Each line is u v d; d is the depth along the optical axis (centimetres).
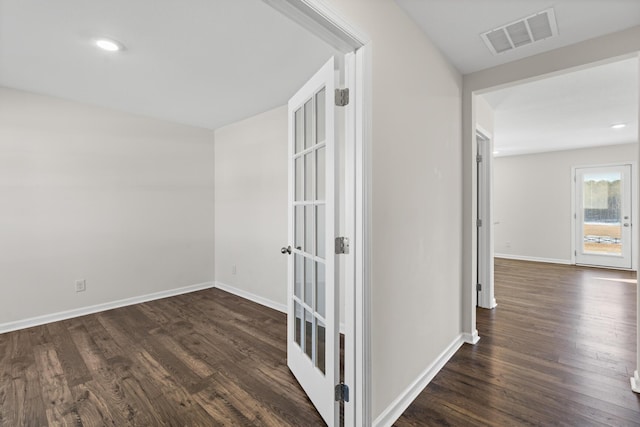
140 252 385
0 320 292
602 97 336
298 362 212
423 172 209
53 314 321
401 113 183
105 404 189
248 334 291
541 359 242
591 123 435
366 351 155
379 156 163
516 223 700
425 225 211
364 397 155
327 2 131
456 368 229
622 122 429
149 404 189
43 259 315
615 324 312
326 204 172
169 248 411
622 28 205
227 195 434
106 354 250
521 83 254
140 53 233
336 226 166
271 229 370
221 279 448
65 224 329
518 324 314
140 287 385
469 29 207
